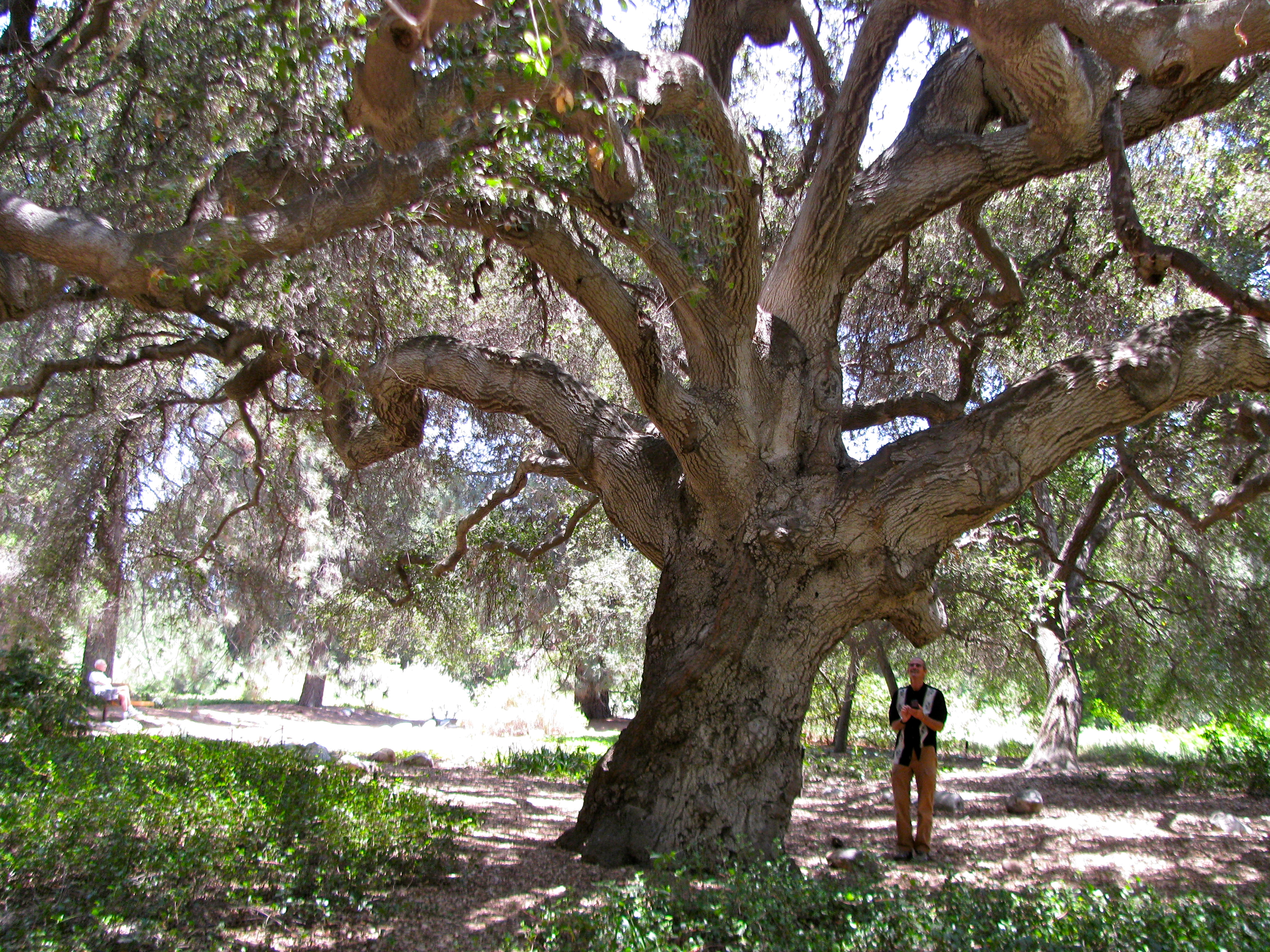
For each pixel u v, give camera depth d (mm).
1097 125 7012
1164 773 13086
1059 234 11656
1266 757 10906
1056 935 3904
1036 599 15227
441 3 4789
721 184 7070
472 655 20328
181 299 5234
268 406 12281
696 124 6469
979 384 13016
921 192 7512
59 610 15180
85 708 12172
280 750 11062
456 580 14711
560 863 6211
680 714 6500
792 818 9031
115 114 9141
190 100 7883
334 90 7559
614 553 19859
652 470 7461
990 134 7586
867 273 12039
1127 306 11336
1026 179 7582
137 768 7605
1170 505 11039
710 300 6910
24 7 7633
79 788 6383
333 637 24969
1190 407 12117
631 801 6395
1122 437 11945
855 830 8430
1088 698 23000
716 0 8164
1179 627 16938
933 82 8055
